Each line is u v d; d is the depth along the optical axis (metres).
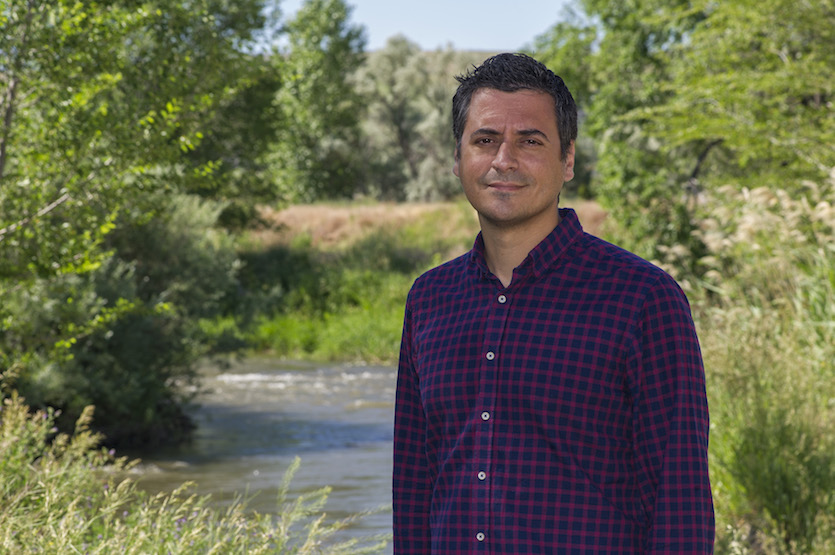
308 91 52.31
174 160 6.33
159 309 7.64
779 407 6.33
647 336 1.92
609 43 22.97
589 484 1.92
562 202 32.81
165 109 6.39
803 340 7.76
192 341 12.70
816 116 14.25
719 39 15.95
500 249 2.11
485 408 1.99
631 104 22.58
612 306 1.95
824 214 8.80
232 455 10.92
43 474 4.33
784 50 14.63
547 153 2.07
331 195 54.00
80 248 6.33
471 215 35.25
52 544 3.50
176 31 6.71
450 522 2.02
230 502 7.87
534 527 1.92
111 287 10.95
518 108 2.07
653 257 20.94
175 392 12.76
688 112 15.32
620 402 1.93
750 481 6.07
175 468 10.00
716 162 23.05
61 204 6.34
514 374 1.98
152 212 6.78
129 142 6.02
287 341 24.38
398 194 68.31
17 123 6.46
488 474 1.97
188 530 3.89
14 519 3.66
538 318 2.00
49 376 9.97
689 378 1.90
